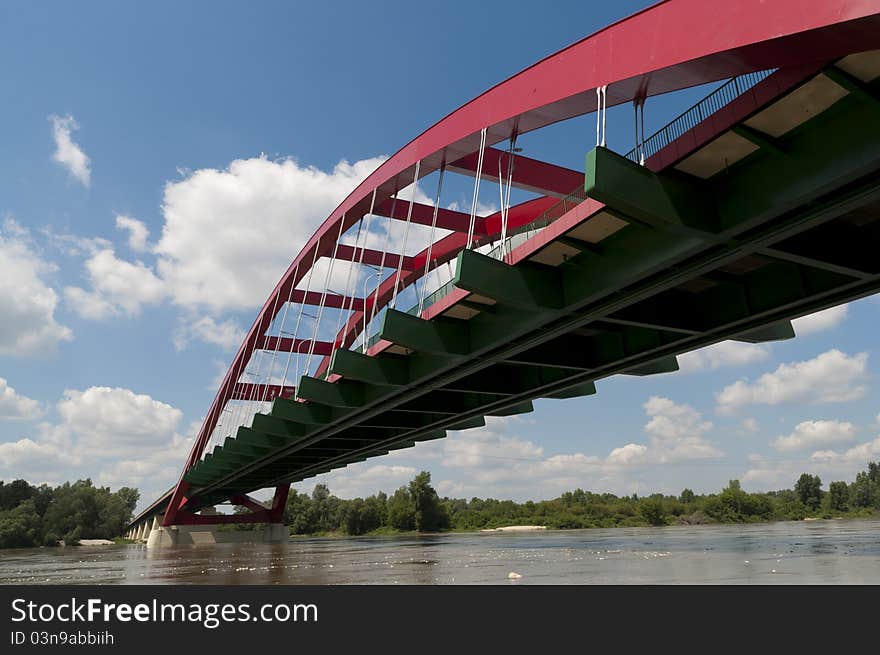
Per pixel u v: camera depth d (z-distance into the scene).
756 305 21.53
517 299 20.41
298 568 33.12
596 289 19.52
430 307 26.30
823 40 10.70
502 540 68.38
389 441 47.59
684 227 15.37
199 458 82.62
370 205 38.34
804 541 43.53
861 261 17.45
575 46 17.77
